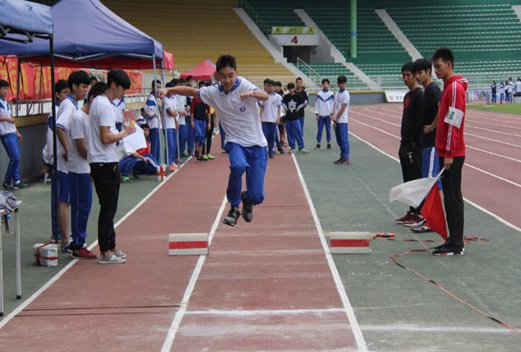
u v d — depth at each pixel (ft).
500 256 27.02
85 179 27.17
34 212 37.83
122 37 44.70
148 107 55.01
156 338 18.37
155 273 25.07
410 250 28.17
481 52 205.67
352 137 89.92
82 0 45.09
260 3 206.69
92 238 31.50
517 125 108.37
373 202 39.73
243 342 17.92
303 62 193.88
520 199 40.32
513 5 222.69
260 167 25.64
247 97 24.41
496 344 17.60
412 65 32.40
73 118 26.84
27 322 19.85
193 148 68.33
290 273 24.75
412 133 33.01
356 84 191.31
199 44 185.78
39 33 26.76
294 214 36.27
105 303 21.53
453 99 26.61
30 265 26.63
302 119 69.21
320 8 209.97
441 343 17.67
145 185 47.88
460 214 27.12
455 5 219.20
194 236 27.81
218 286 23.21
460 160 26.91
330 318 19.74
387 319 19.61
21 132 50.08
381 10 215.10
